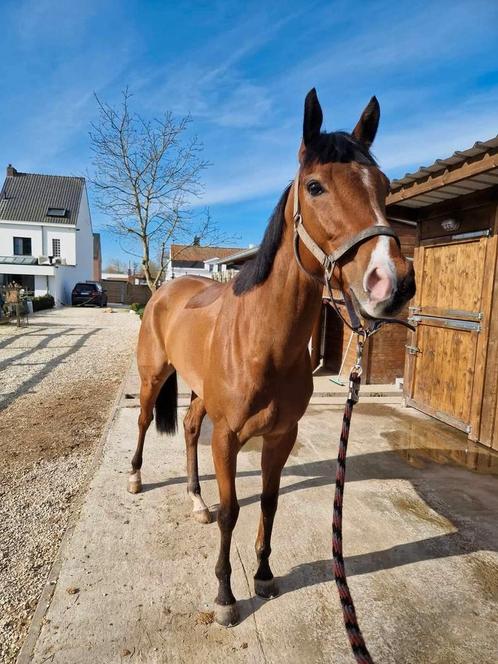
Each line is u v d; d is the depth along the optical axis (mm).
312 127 1367
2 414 4582
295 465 3248
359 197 1207
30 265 24875
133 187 11820
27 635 1640
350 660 1571
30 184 30312
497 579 2037
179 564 2059
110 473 3012
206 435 3820
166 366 2750
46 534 2404
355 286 1176
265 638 1660
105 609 1771
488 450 3607
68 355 8203
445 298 4266
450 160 3184
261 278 1577
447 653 1624
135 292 29719
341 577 1249
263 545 1871
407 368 4855
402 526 2457
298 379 1688
